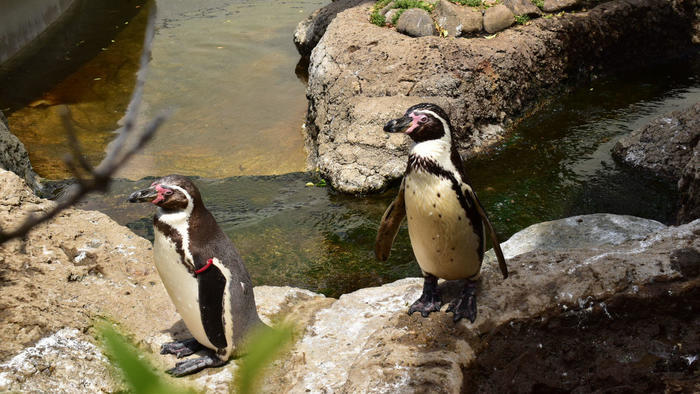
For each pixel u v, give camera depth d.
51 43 15.38
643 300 4.39
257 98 12.82
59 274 5.08
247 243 8.03
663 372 4.11
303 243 8.07
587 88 12.66
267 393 4.12
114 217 8.55
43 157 10.32
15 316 4.44
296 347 4.56
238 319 4.03
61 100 12.36
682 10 14.24
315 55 11.93
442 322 4.32
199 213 3.85
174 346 4.44
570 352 4.28
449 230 4.04
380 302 5.02
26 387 3.95
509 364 4.20
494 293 4.49
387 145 9.66
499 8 12.12
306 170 10.24
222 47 15.34
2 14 14.07
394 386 3.79
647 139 9.55
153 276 5.36
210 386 4.07
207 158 10.53
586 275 4.51
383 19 12.21
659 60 13.93
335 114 10.79
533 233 6.86
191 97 12.73
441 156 3.95
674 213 8.25
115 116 11.66
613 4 13.47
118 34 15.91
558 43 12.33
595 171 9.43
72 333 4.46
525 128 11.18
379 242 4.77
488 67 11.20
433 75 10.81
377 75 10.92
